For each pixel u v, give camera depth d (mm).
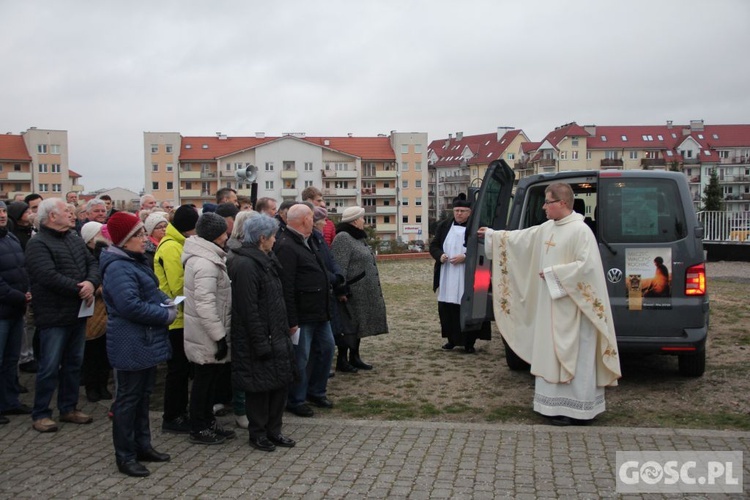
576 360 5723
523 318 6180
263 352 5195
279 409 5418
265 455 5215
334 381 7516
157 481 4727
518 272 6219
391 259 26875
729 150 83062
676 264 6602
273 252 6051
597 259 5734
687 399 6590
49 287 5801
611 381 5832
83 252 6215
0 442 5582
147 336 4895
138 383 4906
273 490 4535
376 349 9219
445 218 9211
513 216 7398
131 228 4898
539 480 4633
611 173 6844
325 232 9164
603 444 5305
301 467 4945
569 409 5785
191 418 5535
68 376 6098
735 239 22328
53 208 5957
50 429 5832
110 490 4570
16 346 6336
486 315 7457
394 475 4762
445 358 8602
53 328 5848
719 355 8320
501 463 4945
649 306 6613
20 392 7254
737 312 11406
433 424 5871
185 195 75812
